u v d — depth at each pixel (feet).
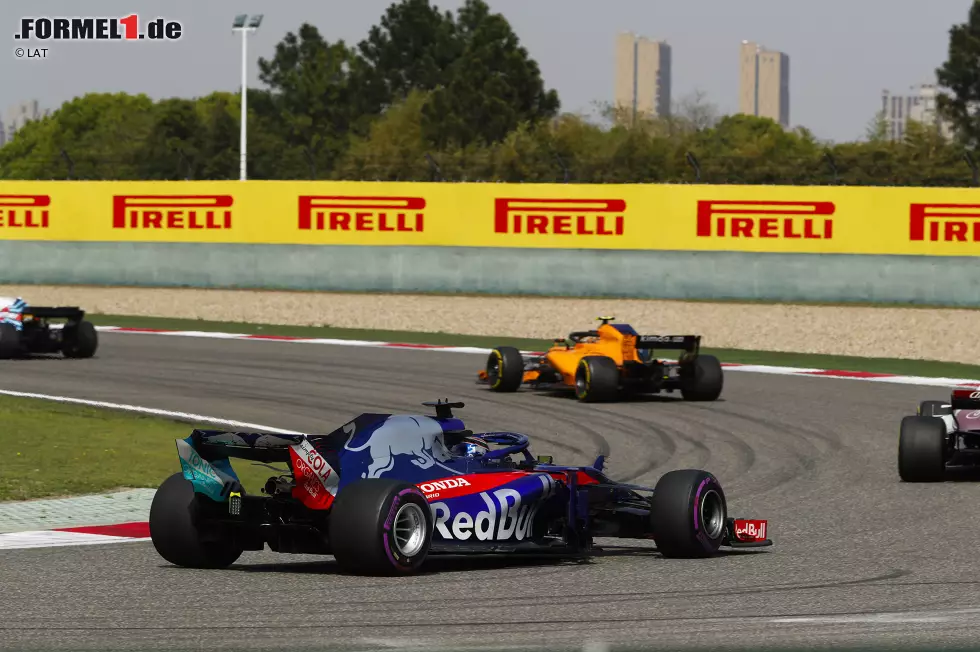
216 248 445.78
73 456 188.55
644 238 413.59
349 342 376.48
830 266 402.52
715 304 404.77
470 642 88.22
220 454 114.32
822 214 401.90
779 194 404.36
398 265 431.43
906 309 391.86
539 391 286.87
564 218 419.33
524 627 92.94
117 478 172.35
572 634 90.89
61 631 90.74
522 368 281.95
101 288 453.17
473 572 115.34
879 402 273.33
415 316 417.90
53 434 210.38
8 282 460.14
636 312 403.95
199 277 447.83
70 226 456.86
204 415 247.09
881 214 398.21
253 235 442.09
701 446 216.54
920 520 151.74
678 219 411.34
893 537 139.74
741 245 407.44
